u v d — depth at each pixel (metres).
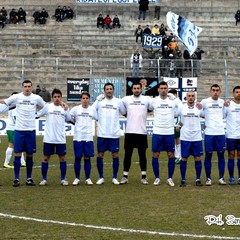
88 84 37.25
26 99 15.94
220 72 42.38
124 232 10.84
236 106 16.39
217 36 50.38
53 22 52.31
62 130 16.19
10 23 51.78
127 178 16.64
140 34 48.28
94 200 13.84
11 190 15.24
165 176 18.17
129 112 16.42
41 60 43.94
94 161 22.22
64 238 10.43
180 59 40.53
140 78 34.84
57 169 19.75
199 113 16.16
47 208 12.90
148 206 13.14
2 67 43.88
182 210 12.70
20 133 15.93
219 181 16.52
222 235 10.66
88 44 48.78
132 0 53.94
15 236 10.55
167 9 53.75
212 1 54.47
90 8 53.69
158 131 16.16
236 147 16.45
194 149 16.14
